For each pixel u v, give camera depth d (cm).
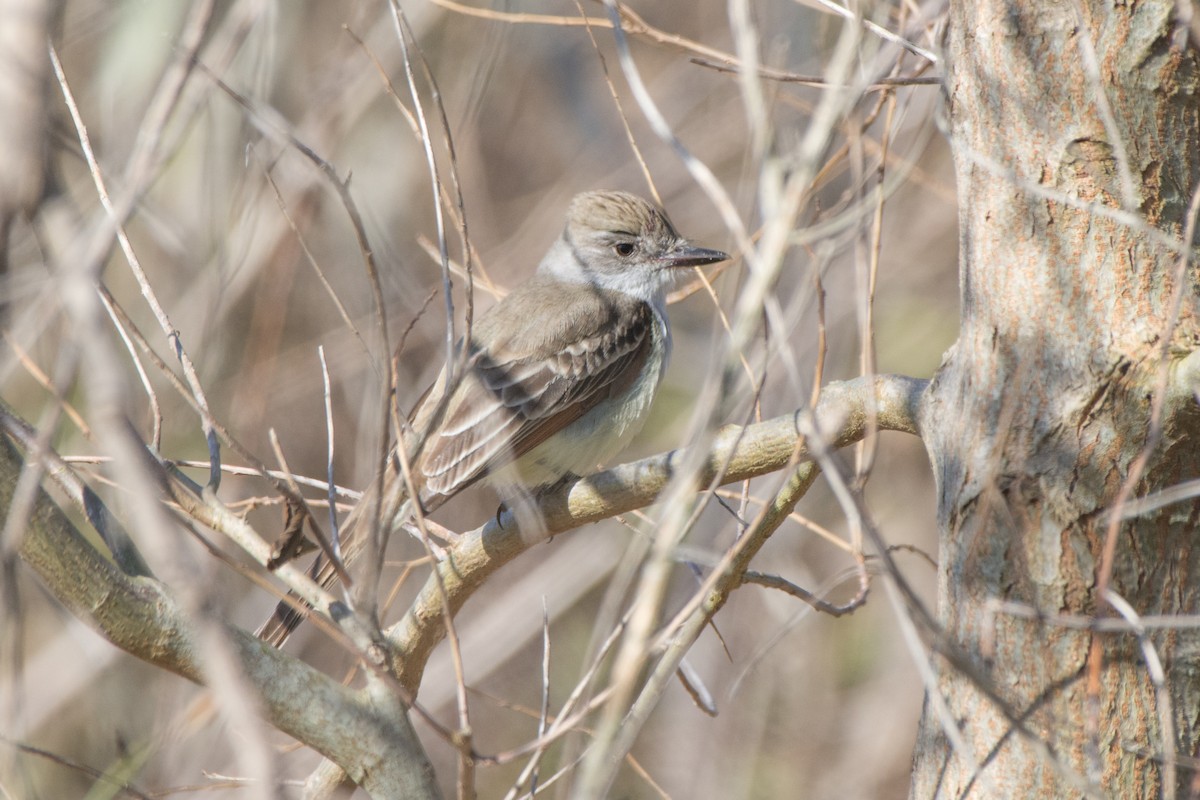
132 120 1162
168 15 1184
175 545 460
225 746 1128
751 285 594
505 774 1588
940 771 707
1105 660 665
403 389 1543
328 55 1557
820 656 1748
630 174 1884
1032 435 673
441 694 1565
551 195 1830
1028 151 675
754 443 798
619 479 882
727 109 1894
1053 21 664
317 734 679
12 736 647
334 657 1499
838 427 725
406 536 1484
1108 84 654
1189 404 642
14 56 506
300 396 1573
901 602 631
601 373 1216
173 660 669
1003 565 679
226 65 745
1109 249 662
